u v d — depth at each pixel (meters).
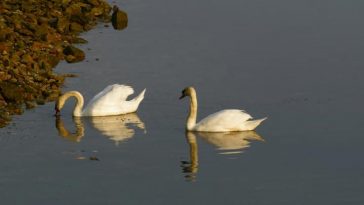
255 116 25.58
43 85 28.39
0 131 24.25
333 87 28.36
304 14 38.91
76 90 28.34
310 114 25.56
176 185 20.27
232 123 24.09
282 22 37.62
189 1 42.09
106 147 22.97
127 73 30.36
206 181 20.47
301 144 22.97
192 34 35.97
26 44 31.84
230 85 28.86
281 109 26.17
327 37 34.97
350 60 31.61
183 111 26.30
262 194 19.67
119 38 35.41
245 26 37.12
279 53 32.84
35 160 21.97
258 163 21.61
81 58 32.06
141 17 39.16
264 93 27.91
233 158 22.00
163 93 28.14
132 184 20.34
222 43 34.44
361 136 23.45
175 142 23.34
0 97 26.69
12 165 21.62
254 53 32.91
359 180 20.39
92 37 35.44
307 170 21.09
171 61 31.94
